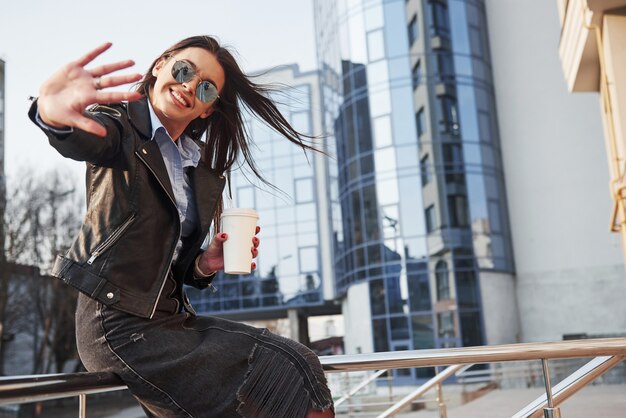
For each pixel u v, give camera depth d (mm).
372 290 27531
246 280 39781
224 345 1729
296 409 1690
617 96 7473
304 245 39781
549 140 29859
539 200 29625
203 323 1854
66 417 15336
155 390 1683
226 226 2012
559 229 29141
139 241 1699
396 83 28719
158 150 1783
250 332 1793
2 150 27219
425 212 27453
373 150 28594
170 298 1847
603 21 7781
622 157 7516
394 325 26781
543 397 2371
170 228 1772
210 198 2004
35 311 28578
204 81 1895
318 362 1804
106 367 1717
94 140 1575
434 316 26484
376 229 27938
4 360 32281
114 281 1656
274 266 39844
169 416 1729
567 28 9812
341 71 30469
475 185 28172
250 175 2504
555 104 29984
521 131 30328
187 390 1670
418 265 26984
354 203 28953
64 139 1505
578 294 28469
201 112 1967
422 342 26375
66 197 27953
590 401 5988
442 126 28312
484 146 29000
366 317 27672
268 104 2273
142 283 1694
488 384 17453
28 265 27016
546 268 29000
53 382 1510
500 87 30891
